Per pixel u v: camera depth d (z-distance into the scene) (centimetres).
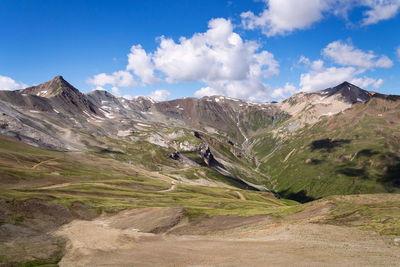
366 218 6369
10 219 7575
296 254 4819
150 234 7575
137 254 5784
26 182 13450
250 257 4950
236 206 12631
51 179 14700
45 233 7462
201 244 6331
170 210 9162
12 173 13700
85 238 7138
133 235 7469
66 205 9494
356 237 5378
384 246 4747
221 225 7856
